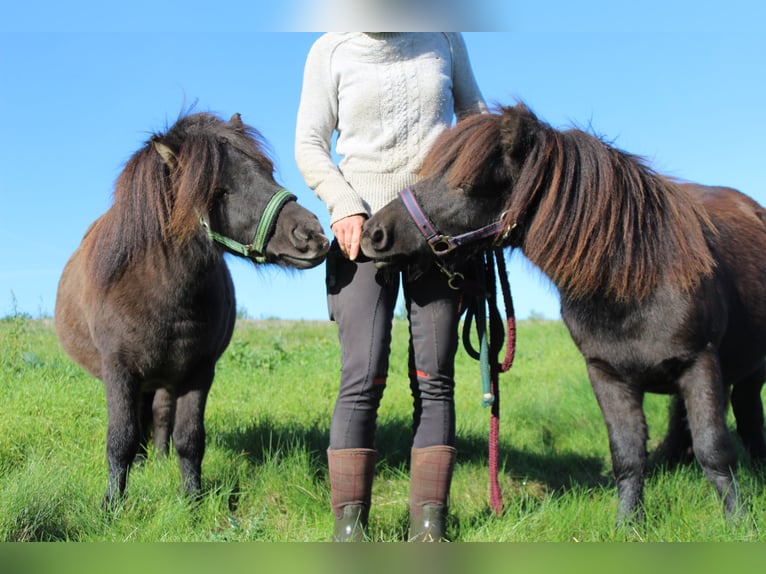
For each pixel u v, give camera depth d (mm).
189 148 2828
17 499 2754
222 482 3398
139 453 3984
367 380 2490
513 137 2539
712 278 2830
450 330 2578
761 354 3611
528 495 3418
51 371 6051
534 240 2658
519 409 5188
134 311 3086
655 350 2719
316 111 2689
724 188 4043
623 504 2818
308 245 2580
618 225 2674
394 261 2496
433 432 2537
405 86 2621
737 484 2660
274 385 6164
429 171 2574
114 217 3113
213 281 3271
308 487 3293
